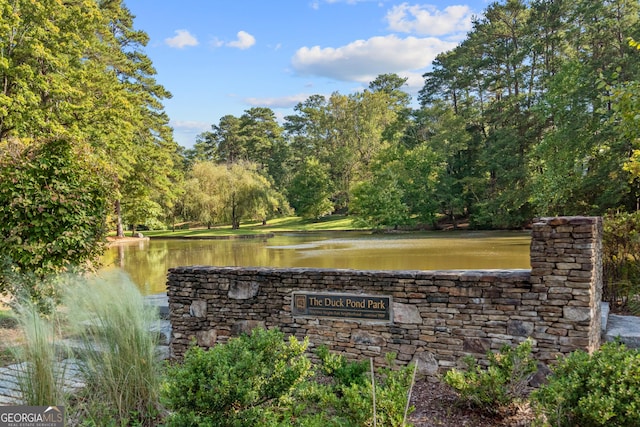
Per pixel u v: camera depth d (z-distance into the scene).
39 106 14.88
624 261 6.30
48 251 5.63
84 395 3.23
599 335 4.18
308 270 4.53
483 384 3.22
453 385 3.31
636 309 5.74
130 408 3.15
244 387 2.49
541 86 24.38
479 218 27.81
